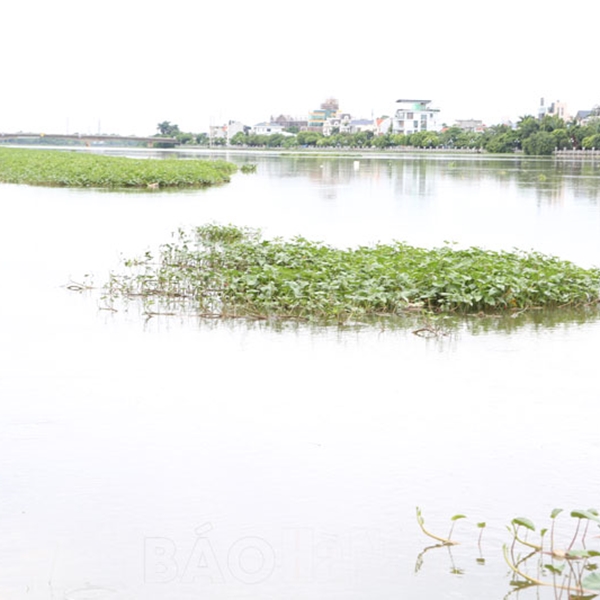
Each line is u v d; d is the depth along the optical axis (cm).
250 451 654
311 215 2527
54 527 532
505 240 1956
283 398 781
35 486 590
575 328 1078
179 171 4025
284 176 4991
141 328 1061
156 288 1305
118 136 14625
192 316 1132
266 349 962
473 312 1170
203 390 804
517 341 1008
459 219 2442
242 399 777
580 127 10644
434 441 679
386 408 756
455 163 7388
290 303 1141
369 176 5025
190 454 647
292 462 634
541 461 642
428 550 512
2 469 618
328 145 15612
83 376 847
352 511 557
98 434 688
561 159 8788
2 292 1278
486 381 842
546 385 830
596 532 536
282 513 553
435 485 598
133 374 855
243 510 557
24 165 4434
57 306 1184
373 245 1783
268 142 16988
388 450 659
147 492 581
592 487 598
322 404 765
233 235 1838
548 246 1852
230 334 1033
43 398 777
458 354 945
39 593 458
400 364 902
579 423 724
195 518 546
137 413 738
